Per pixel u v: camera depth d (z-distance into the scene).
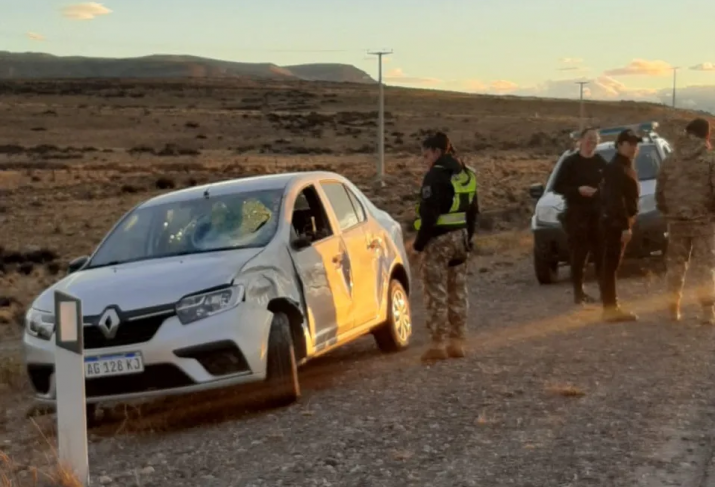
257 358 6.94
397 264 9.69
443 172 8.48
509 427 6.16
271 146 86.00
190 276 7.02
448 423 6.34
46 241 29.14
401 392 7.42
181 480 5.54
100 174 54.72
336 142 91.38
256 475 5.47
